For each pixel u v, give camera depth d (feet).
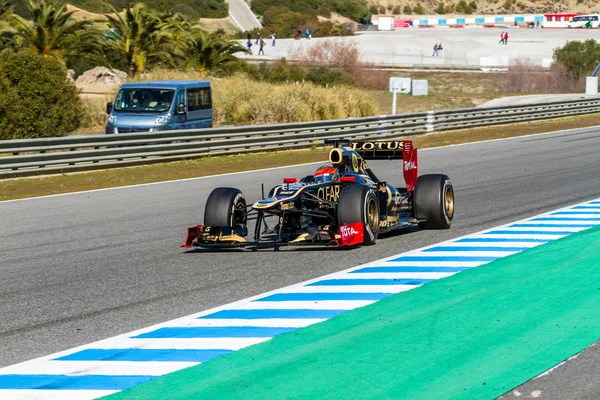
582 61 497.87
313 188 77.36
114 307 59.93
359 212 76.07
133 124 190.60
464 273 67.92
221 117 270.67
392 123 228.43
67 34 317.63
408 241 84.23
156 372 45.11
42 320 57.00
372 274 68.18
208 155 186.70
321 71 478.59
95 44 326.03
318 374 44.21
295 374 44.29
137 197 128.57
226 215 78.43
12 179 152.46
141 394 41.86
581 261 71.56
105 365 46.52
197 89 203.41
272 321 54.65
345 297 60.59
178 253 81.30
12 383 43.98
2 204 124.77
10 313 59.26
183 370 45.34
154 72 315.37
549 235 85.30
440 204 88.38
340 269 70.59
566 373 43.88
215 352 48.34
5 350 50.34
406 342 49.52
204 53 361.30
